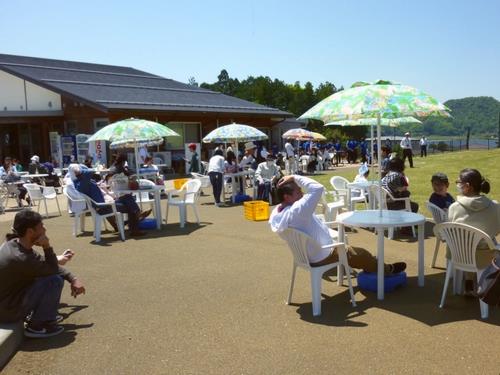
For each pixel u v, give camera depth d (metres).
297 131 20.97
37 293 4.02
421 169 19.25
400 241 7.11
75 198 8.44
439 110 4.54
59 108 21.34
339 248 4.44
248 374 3.32
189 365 3.48
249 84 66.31
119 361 3.59
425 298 4.68
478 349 3.53
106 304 4.86
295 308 4.55
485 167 18.16
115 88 23.42
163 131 9.38
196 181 9.34
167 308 4.68
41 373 3.44
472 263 4.21
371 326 4.04
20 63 24.06
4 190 13.50
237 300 4.82
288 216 4.38
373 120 8.48
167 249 7.17
